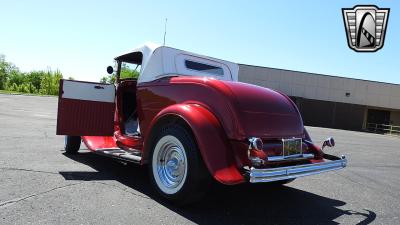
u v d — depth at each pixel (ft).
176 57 18.20
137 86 18.10
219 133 13.43
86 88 19.86
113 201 13.91
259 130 14.14
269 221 13.35
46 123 41.22
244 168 13.07
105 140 20.72
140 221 12.13
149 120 17.16
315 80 127.44
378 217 14.78
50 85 186.60
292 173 13.23
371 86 130.62
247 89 15.11
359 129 133.28
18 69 226.58
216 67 20.03
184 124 14.25
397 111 141.08
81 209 12.74
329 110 131.75
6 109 58.08
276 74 124.47
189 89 15.30
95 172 18.28
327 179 21.83
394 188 20.85
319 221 13.76
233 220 13.12
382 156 38.29
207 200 15.30
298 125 16.30
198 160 13.12
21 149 22.93
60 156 21.76
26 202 12.99
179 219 12.67
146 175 18.40
